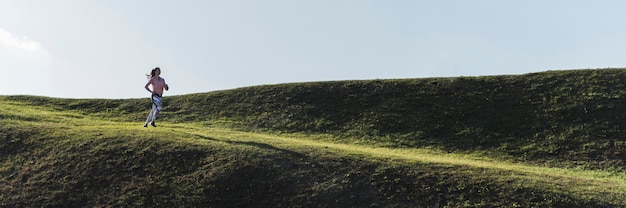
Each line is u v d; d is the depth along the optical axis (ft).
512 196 54.08
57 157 65.92
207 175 60.18
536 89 105.70
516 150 83.10
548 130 89.10
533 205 52.24
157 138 70.90
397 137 91.81
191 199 55.98
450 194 55.31
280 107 110.01
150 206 55.26
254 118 104.47
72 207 55.83
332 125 99.45
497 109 99.30
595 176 69.92
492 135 89.51
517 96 103.71
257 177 59.67
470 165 64.39
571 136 86.17
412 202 54.29
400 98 109.09
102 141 70.13
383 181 58.23
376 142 89.40
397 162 63.67
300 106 109.60
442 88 111.34
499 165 72.23
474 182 57.26
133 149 67.26
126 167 62.95
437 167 62.13
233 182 58.80
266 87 123.44
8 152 68.33
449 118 97.71
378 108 105.50
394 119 99.50
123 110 111.96
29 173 62.39
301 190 57.00
